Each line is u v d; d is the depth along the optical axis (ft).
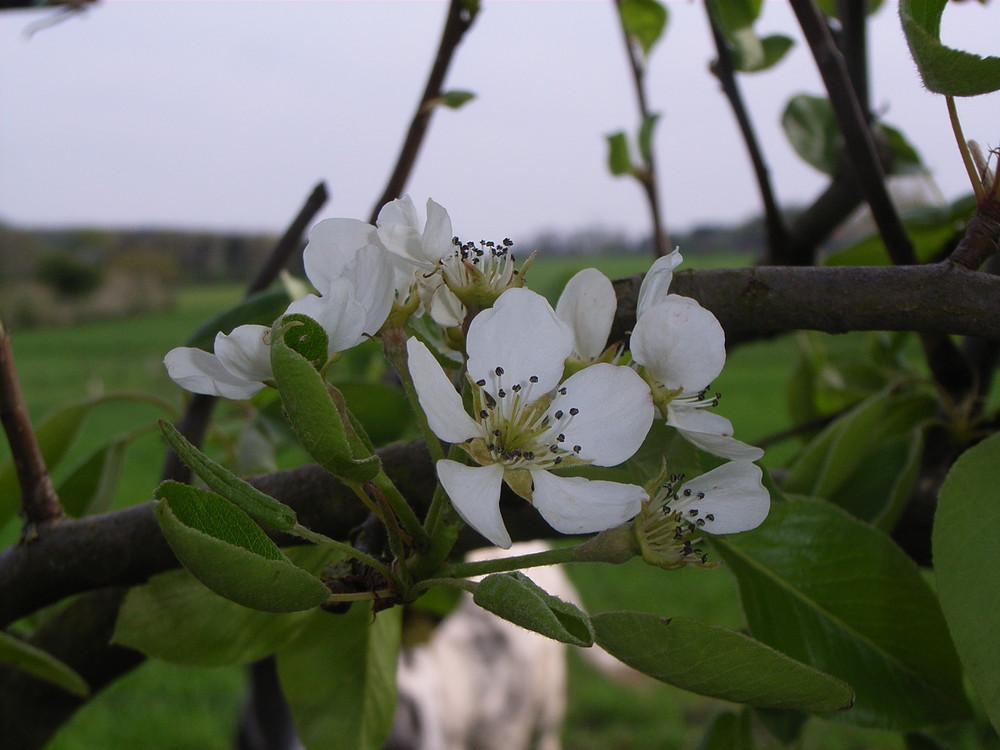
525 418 0.48
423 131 0.78
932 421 0.78
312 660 0.69
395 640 0.72
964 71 0.44
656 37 1.06
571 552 0.48
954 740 0.78
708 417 0.51
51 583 0.63
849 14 0.82
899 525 0.74
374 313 0.48
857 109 0.67
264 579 0.40
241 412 1.01
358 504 0.58
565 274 0.88
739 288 0.52
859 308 0.51
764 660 0.41
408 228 0.51
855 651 0.61
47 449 0.84
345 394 0.80
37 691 0.76
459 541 0.60
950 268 0.50
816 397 1.13
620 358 0.56
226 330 0.70
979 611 0.47
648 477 0.51
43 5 0.83
